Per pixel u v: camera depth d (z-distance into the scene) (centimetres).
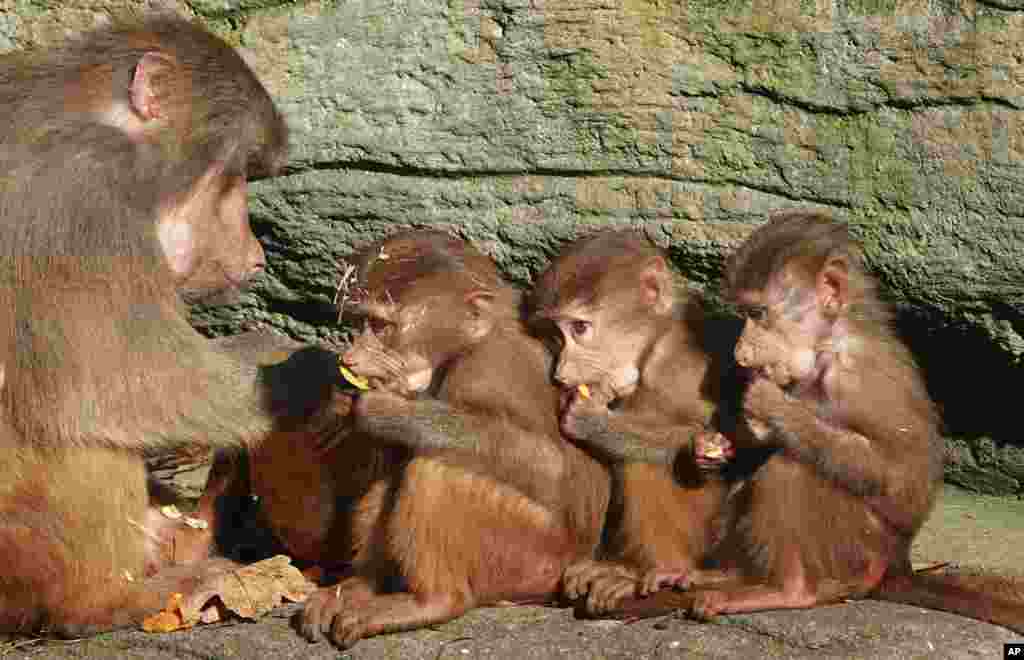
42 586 1180
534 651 1102
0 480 1173
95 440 1179
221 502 1316
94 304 1169
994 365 1424
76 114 1193
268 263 1515
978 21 1313
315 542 1281
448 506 1175
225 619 1197
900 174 1352
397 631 1145
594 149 1405
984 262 1347
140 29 1241
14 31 1441
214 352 1222
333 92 1423
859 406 1166
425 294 1240
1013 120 1317
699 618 1127
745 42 1362
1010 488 1485
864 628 1092
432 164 1430
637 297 1252
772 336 1189
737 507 1205
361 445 1255
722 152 1385
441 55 1409
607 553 1245
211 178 1240
